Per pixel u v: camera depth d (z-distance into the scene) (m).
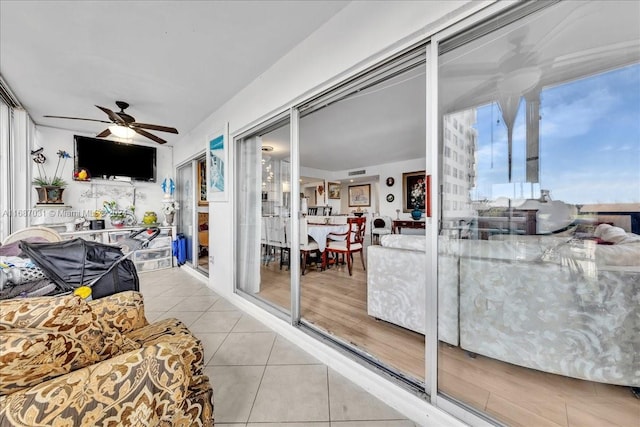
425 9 1.22
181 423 0.92
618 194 1.21
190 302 2.96
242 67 2.29
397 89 2.50
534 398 1.27
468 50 1.25
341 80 1.68
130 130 2.98
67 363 0.73
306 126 3.78
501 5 1.05
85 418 0.66
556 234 1.31
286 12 1.65
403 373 1.48
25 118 3.19
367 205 8.11
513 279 1.39
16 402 0.60
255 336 2.15
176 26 1.78
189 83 2.58
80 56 2.12
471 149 1.32
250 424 1.25
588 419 1.16
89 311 0.90
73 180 4.00
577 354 1.27
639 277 1.16
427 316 1.30
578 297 1.26
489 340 1.45
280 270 3.90
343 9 1.61
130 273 1.80
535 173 1.35
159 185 4.91
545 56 1.26
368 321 2.22
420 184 6.12
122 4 1.59
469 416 1.16
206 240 4.39
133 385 0.75
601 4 1.03
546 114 1.33
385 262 2.12
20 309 0.80
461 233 1.39
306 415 1.31
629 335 1.19
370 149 5.27
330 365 1.72
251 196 3.00
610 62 1.20
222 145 3.10
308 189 8.83
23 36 1.87
